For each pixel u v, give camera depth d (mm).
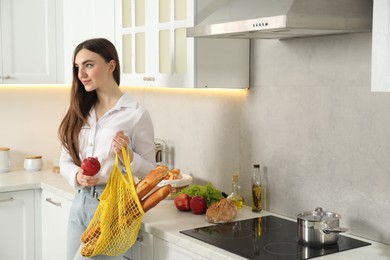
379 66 2180
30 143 4516
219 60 3205
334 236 2654
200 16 3105
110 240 2775
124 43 3709
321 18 2441
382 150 2654
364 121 2723
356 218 2791
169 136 3953
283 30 2551
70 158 3143
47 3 4207
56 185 3768
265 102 3236
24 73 4156
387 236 2662
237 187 3324
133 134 3041
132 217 2748
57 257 3773
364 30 2576
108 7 3820
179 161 3875
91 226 2836
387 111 2621
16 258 3883
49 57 4238
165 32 3332
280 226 2955
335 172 2875
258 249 2592
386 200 2654
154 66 3428
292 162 3100
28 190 3887
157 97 4062
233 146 3461
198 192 3193
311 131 2982
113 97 3061
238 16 2666
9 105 4430
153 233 2891
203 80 3156
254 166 3201
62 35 4270
